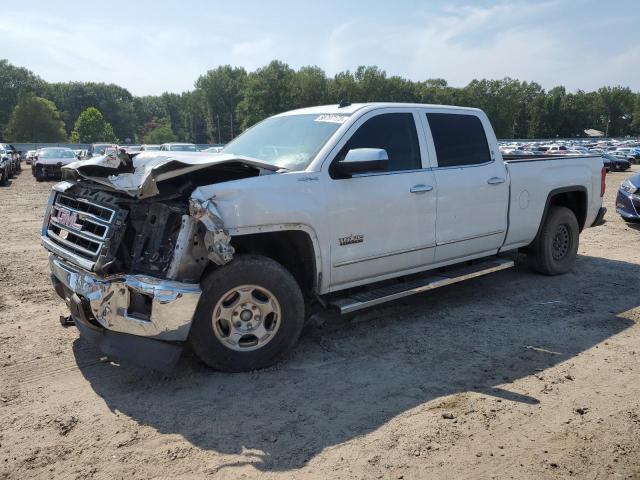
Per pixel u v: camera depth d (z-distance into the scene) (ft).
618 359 14.23
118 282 12.09
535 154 24.17
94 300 12.33
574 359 14.24
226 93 462.19
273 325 13.47
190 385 12.73
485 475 9.39
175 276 12.17
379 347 15.06
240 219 12.62
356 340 15.56
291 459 9.86
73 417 11.32
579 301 19.16
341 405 11.82
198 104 513.86
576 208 23.53
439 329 16.44
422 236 16.49
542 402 11.93
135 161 12.94
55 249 14.06
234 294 12.98
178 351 12.26
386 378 13.15
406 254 16.20
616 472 9.50
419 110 17.02
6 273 22.81
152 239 12.75
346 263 14.78
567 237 22.61
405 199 15.83
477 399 12.08
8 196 58.23
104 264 12.39
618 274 22.91
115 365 13.82
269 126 17.53
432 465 9.66
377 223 15.26
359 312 17.13
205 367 13.60
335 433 10.71
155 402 11.96
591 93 497.46
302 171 14.03
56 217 14.90
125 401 12.00
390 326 16.70
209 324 12.65
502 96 417.90
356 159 13.80
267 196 13.10
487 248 19.01
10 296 19.45
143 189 11.86
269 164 13.70
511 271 23.31
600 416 11.34
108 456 9.96
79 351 14.66
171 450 10.14
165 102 640.99
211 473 9.46
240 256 12.98
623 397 12.16
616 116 486.38
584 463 9.75
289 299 13.50
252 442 10.41
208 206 11.97
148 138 473.26
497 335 15.96
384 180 15.44
